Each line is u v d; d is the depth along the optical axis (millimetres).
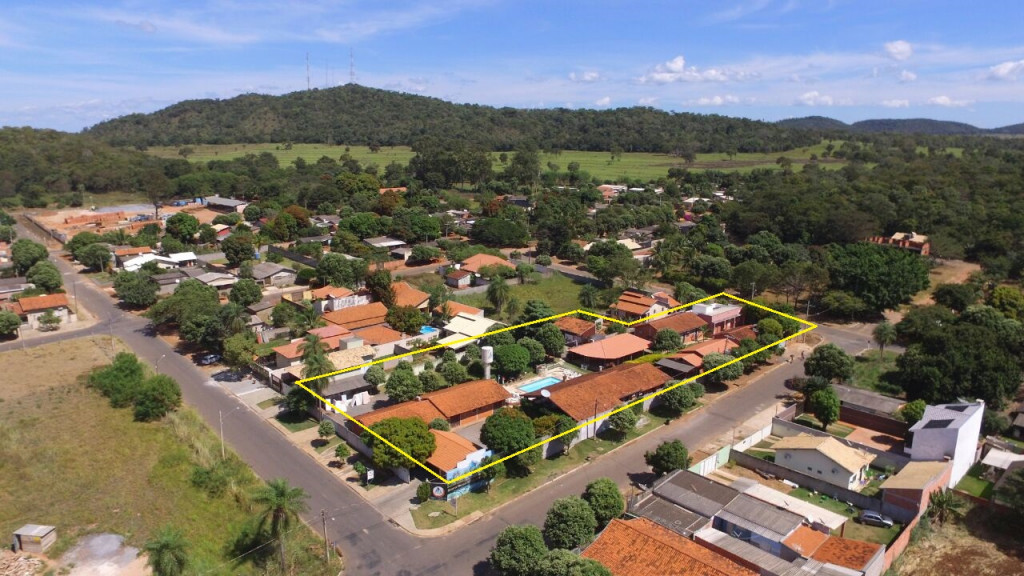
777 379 88375
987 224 155000
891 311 116875
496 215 176875
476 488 60594
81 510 54375
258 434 70188
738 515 52844
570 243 149500
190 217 156250
